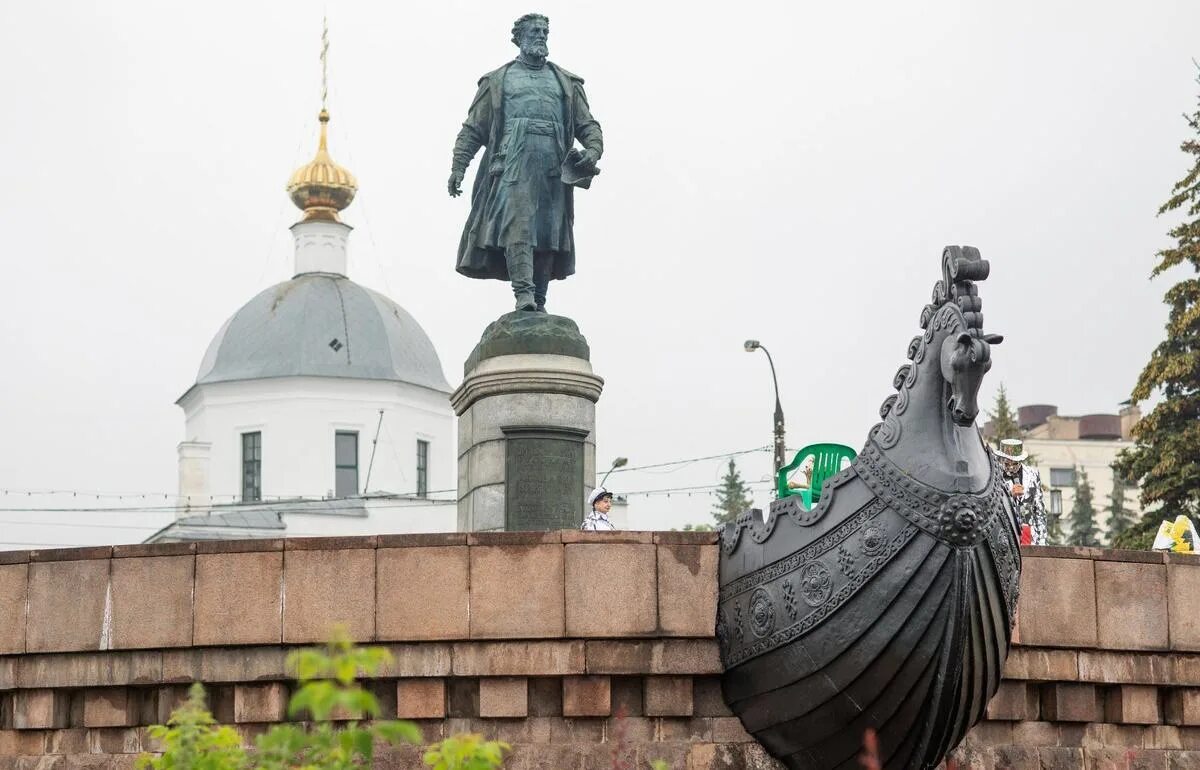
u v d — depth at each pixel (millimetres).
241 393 66375
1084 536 75875
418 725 12477
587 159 20156
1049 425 82375
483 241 20406
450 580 12547
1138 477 42312
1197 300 41812
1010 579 11625
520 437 19953
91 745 12898
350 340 67188
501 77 20391
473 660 12461
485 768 8273
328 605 12562
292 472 65688
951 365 11250
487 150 20500
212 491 65875
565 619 12461
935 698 11406
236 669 12609
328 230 70312
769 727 12203
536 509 19828
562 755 12406
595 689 12445
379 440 66438
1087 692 13555
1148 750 13711
